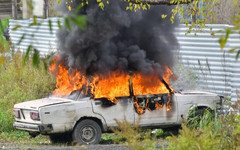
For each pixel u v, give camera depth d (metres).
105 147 21.91
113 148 21.47
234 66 30.44
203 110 27.03
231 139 14.12
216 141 13.35
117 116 25.30
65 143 26.19
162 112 26.31
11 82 35.72
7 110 31.20
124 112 25.47
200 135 13.18
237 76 30.25
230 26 31.08
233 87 30.52
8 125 29.80
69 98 25.47
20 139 28.05
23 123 25.28
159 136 28.14
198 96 27.16
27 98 33.12
